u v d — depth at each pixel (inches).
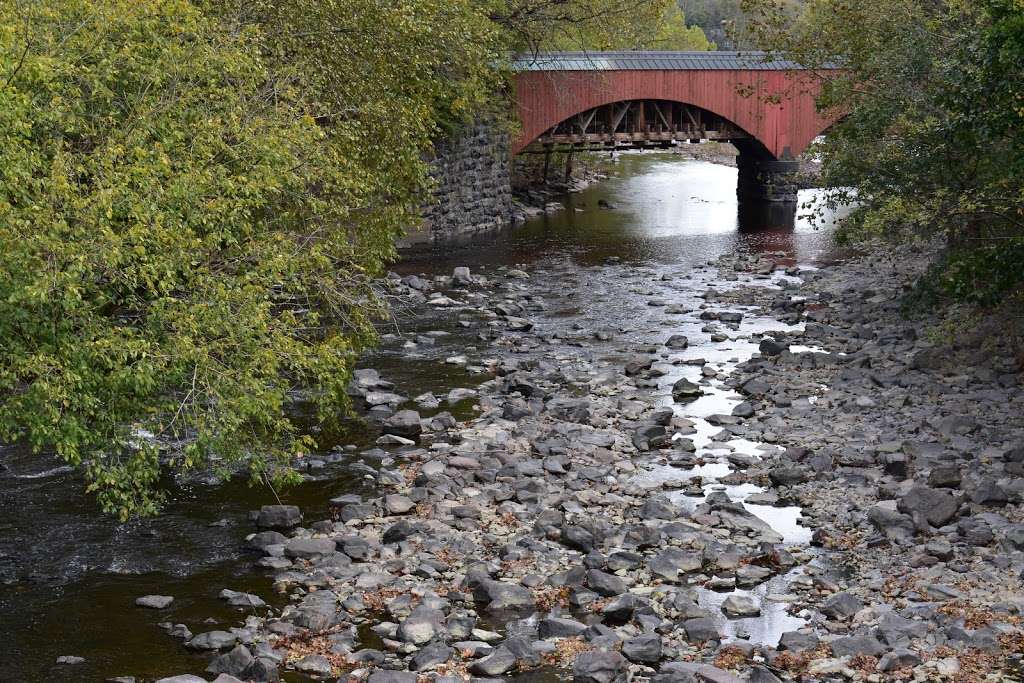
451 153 1792.6
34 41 500.4
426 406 880.3
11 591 545.6
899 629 495.2
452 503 668.7
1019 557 568.1
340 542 602.5
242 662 467.2
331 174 640.4
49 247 446.6
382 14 772.0
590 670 466.3
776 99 1456.7
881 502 658.2
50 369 460.8
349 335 706.8
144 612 526.0
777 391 919.0
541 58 2006.6
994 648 478.0
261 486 693.9
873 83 1170.6
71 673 466.0
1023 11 728.3
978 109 803.4
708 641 498.3
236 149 562.9
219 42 602.5
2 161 448.5
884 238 1057.5
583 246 1756.9
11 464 712.4
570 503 663.8
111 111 517.7
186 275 515.5
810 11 1294.3
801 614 526.9
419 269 1517.0
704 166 3307.1
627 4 1825.8
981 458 722.2
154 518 640.4
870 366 983.6
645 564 581.3
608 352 1072.2
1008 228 921.5
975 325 967.0
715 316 1223.5
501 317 1222.9
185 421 536.4
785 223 2059.5
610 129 2180.1
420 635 500.7
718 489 698.8
